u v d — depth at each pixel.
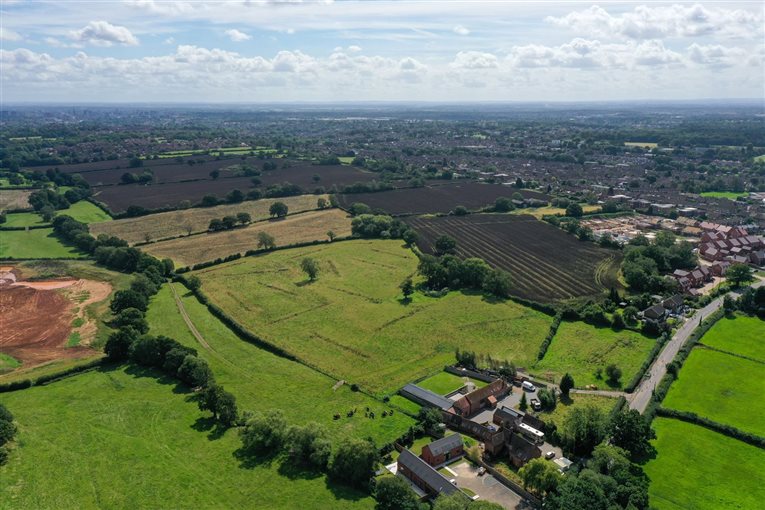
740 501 93.94
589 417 110.81
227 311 185.62
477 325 171.62
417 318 178.00
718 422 116.38
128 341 150.12
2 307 186.25
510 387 133.38
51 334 165.62
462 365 146.88
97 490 97.56
